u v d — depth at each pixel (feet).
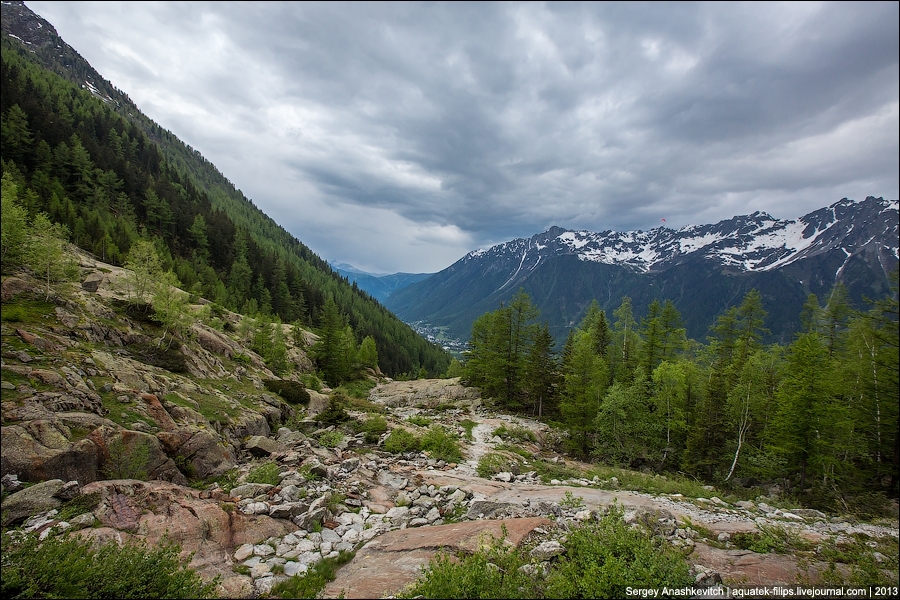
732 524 46.03
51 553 23.73
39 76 456.86
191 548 31.30
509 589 24.09
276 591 27.53
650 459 105.70
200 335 111.96
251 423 74.33
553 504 43.68
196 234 356.38
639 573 26.66
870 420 89.86
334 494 48.34
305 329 285.43
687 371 120.26
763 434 94.89
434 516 44.42
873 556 37.73
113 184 334.24
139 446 45.50
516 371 170.71
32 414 41.39
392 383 237.66
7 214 75.82
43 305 70.28
